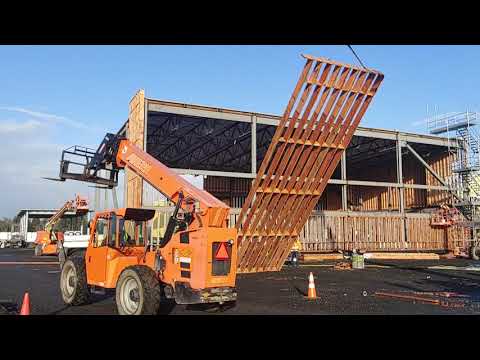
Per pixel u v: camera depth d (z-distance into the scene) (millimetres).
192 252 9398
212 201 9922
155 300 9375
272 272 22422
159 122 31656
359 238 34625
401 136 36219
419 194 41781
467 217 36562
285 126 18422
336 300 12992
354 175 49344
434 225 37250
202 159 42656
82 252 16516
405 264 28625
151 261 10492
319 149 19250
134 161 12039
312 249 32781
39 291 14828
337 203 48844
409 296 13516
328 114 18516
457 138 37688
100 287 11633
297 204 20562
